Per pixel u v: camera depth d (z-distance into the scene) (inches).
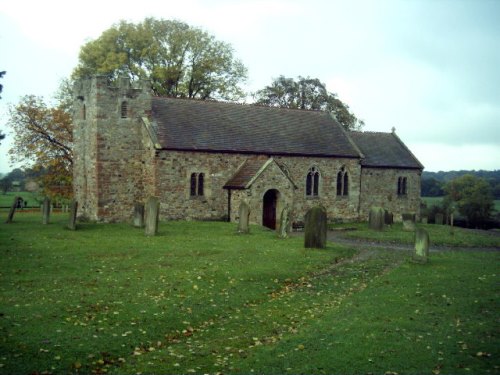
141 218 1114.1
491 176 5846.5
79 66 2044.8
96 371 358.9
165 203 1298.0
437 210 2383.1
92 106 1304.1
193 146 1327.5
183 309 508.7
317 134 1604.3
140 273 649.0
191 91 2161.7
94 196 1300.4
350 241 1120.8
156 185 1286.9
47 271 640.4
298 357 383.9
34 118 1781.5
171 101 1456.7
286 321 488.7
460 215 2696.9
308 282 665.0
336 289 625.0
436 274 698.2
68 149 1820.9
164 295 552.7
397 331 439.8
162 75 1985.7
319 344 411.2
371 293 591.5
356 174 1617.9
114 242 885.2
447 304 534.6
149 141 1305.4
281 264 745.6
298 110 1675.7
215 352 401.7
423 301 549.6
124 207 1322.6
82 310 483.5
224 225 1197.7
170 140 1312.7
